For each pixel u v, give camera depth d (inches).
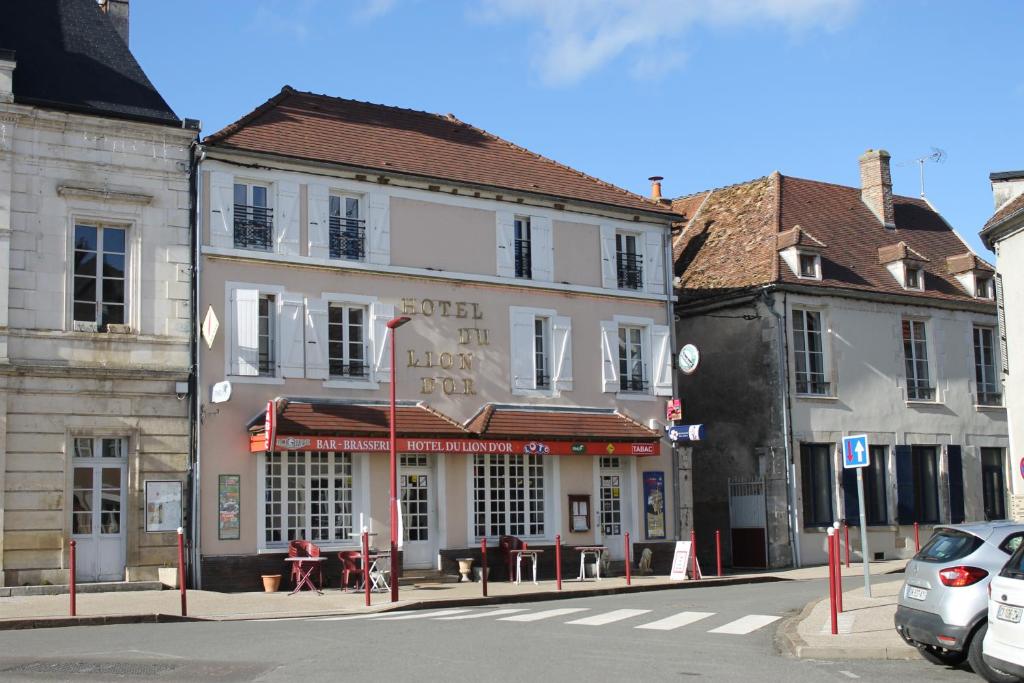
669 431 1040.2
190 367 813.9
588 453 965.8
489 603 749.3
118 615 618.8
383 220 917.8
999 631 376.8
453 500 919.7
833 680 410.6
